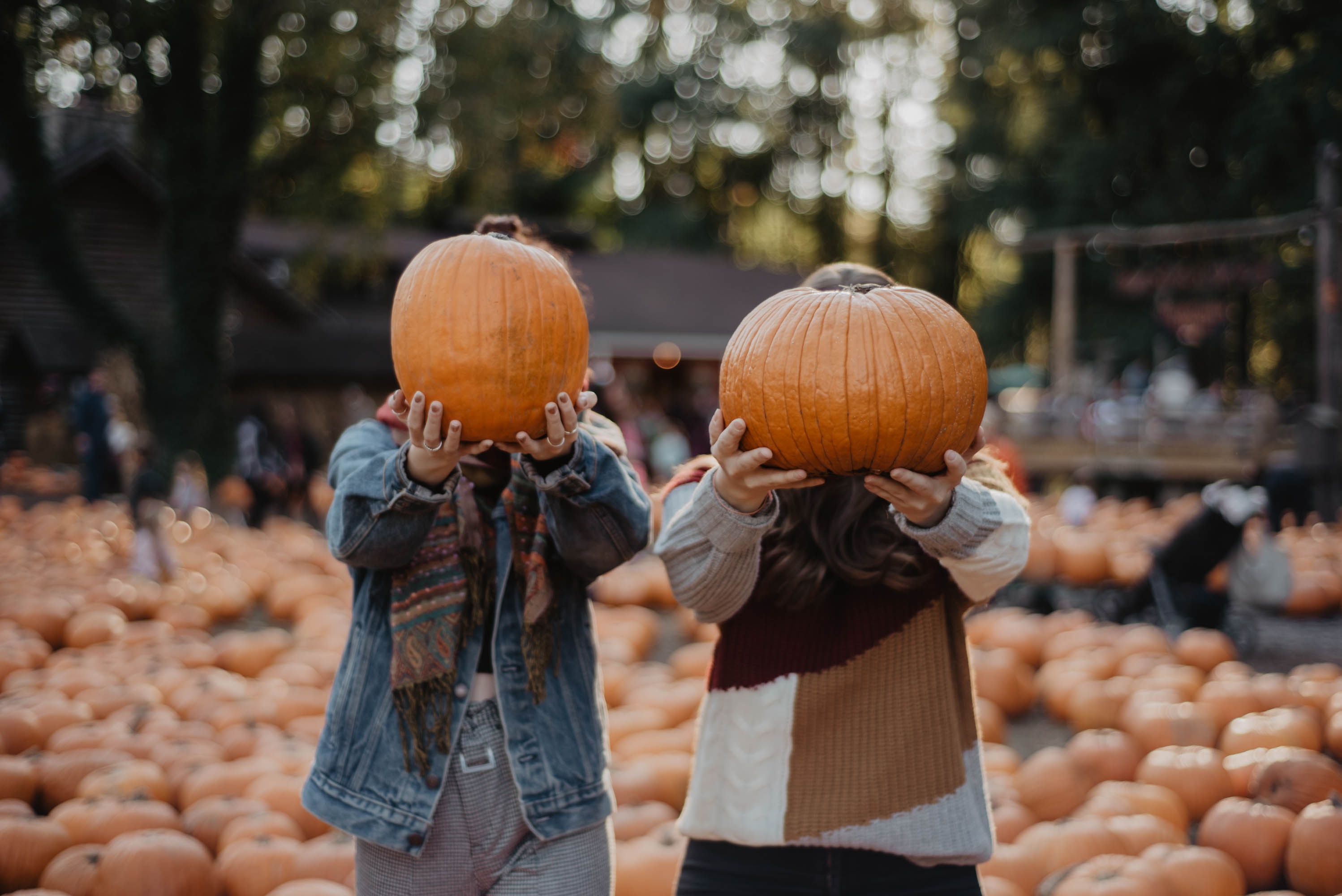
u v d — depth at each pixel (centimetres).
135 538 842
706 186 4309
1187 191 2486
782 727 206
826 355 192
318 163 1930
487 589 203
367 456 204
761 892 209
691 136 4125
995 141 2948
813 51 3881
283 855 349
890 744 204
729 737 212
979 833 204
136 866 336
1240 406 1820
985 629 669
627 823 380
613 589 836
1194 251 2441
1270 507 1057
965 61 2920
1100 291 2669
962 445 197
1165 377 1823
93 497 1512
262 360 2250
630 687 552
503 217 246
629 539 202
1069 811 413
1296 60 2227
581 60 3144
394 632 196
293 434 1598
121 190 2153
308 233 2312
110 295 2138
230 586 851
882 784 202
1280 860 369
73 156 2066
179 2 1587
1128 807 397
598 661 221
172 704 523
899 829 201
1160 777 428
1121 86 2659
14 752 460
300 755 438
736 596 206
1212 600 708
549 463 196
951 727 205
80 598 746
